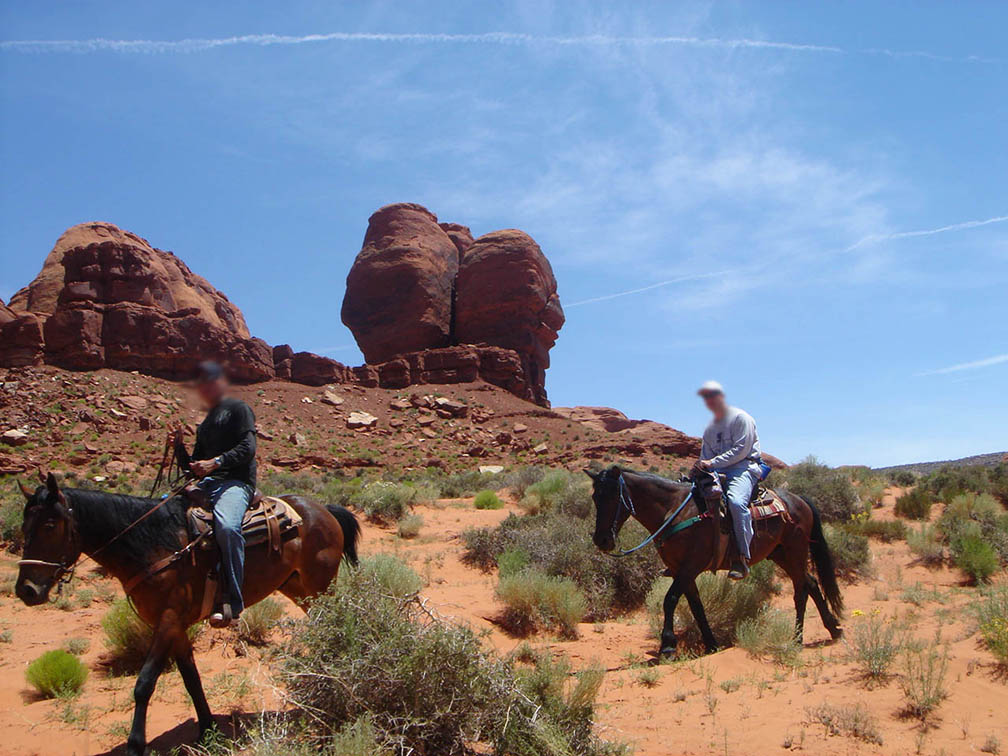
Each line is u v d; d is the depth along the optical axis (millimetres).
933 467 43031
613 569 12930
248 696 7391
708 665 8188
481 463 66375
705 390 9828
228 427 6688
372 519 20578
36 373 63375
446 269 99875
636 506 9727
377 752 5223
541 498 21719
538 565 13359
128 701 7402
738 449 9586
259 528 6594
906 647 7836
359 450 64750
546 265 99938
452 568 15375
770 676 7793
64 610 11867
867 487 22297
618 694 7633
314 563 7145
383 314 97375
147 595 6008
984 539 14625
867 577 13898
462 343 96250
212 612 6281
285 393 73000
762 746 5980
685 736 6285
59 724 6891
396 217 102250
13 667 9156
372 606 5984
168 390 65938
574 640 10945
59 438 54094
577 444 73312
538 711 5750
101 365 66938
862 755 5715
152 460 51250
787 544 10234
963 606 10734
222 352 72000
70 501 5918
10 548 16375
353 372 82125
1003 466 24969
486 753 5754
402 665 5574
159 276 77125
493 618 11570
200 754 5711
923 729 6082
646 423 99938
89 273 73688
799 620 10156
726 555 9430
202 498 6406
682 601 10453
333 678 5555
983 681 6930
